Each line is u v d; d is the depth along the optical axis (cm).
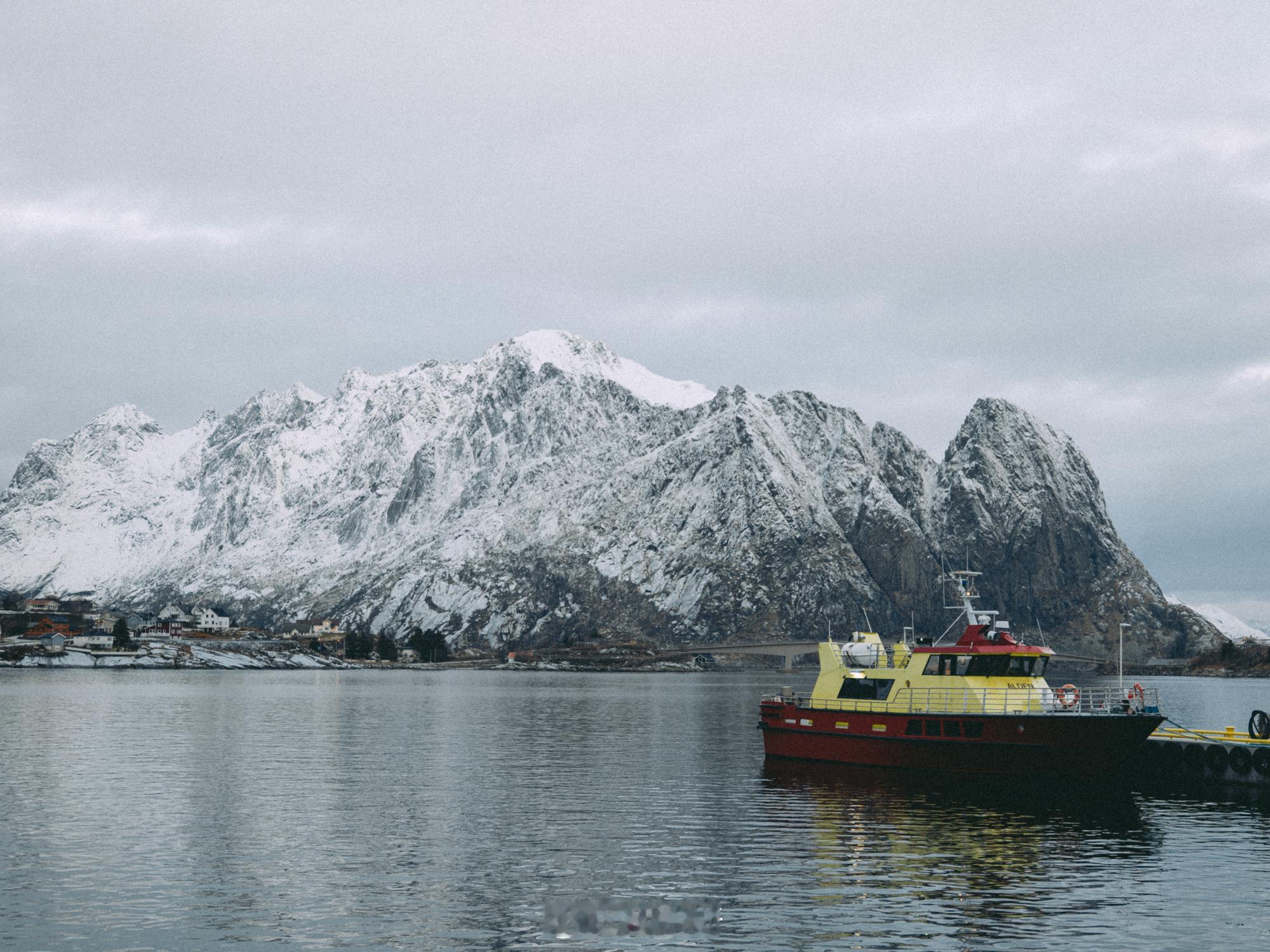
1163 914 4619
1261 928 4431
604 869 5356
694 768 9219
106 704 17300
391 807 7162
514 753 10556
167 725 13312
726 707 19388
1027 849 5838
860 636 9200
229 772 8838
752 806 7150
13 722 13675
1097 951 4156
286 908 4662
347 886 5025
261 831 6294
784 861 5544
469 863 5491
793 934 4341
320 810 7012
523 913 4612
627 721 15338
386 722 14662
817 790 7825
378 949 4156
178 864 5431
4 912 4581
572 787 8062
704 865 5441
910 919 4528
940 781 8062
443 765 9419
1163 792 7750
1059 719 7550
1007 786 7769
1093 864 5494
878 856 5656
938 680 8188
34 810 6925
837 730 8806
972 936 4316
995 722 7756
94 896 4834
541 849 5806
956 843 5956
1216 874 5297
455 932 4347
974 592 8425
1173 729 8769
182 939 4238
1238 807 7169
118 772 8775
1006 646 8112
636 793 7731
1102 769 7575
